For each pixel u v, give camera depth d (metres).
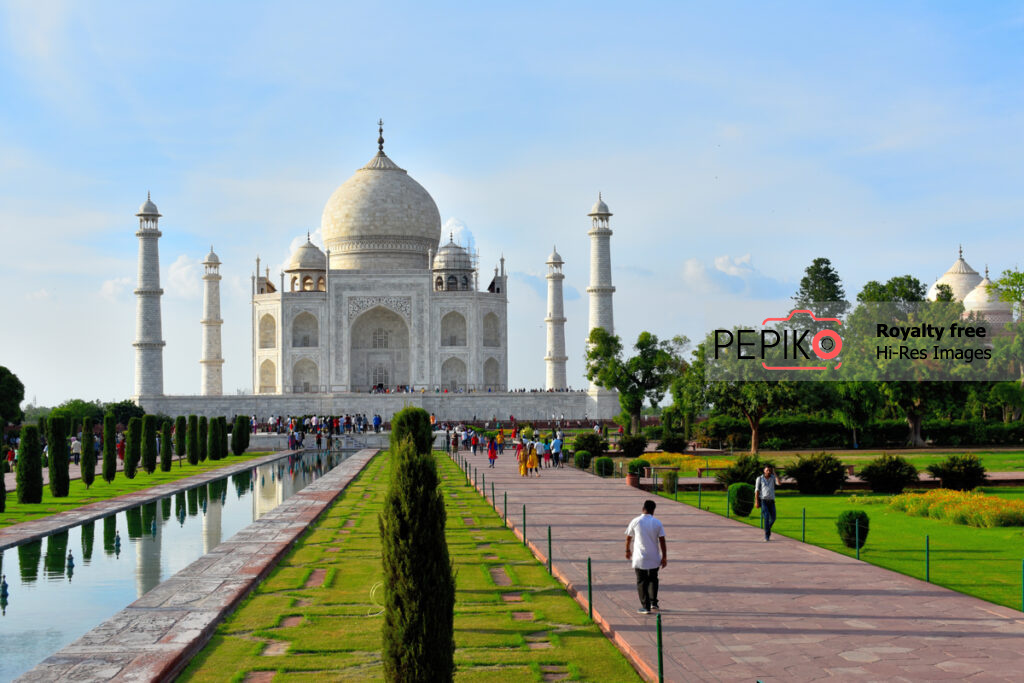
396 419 35.41
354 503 54.25
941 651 21.08
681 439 87.81
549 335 160.50
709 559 32.81
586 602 26.34
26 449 57.03
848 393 92.44
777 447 93.19
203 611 26.17
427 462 17.58
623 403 120.62
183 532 46.94
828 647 21.45
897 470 55.56
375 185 171.50
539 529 40.66
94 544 43.19
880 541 36.94
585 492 57.22
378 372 164.62
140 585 34.19
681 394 92.25
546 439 109.12
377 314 164.50
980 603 25.81
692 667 19.92
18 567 37.56
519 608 25.88
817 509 48.09
